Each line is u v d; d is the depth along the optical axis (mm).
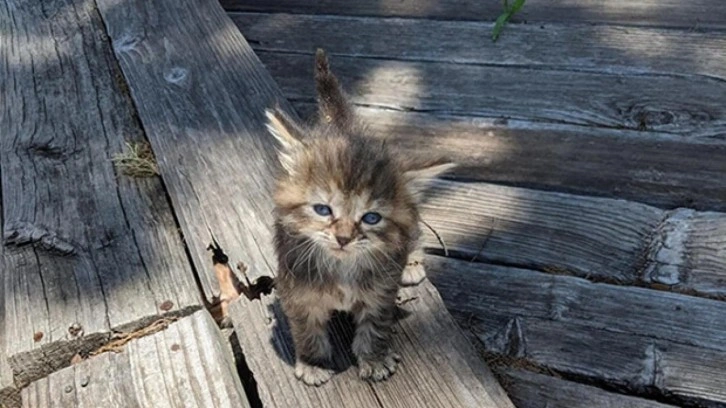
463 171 552
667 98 592
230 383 361
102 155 513
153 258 434
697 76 609
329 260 348
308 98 646
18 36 648
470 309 451
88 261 432
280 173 370
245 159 495
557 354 420
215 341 379
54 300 408
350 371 371
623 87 608
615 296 445
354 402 358
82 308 403
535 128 583
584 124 582
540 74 634
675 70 618
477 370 367
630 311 436
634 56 639
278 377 371
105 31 647
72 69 603
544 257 477
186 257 434
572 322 435
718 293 445
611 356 415
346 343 385
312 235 344
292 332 368
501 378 412
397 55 679
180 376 365
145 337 385
